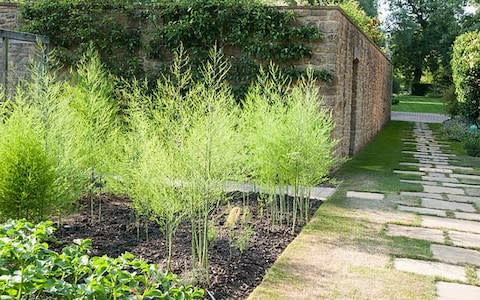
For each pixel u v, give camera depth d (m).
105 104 5.81
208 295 3.15
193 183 3.60
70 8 9.09
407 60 39.50
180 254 3.89
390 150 12.45
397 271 3.76
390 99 23.27
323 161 5.30
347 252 4.18
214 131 3.65
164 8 8.89
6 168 3.70
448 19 36.78
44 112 4.37
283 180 5.14
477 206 6.29
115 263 2.07
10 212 3.76
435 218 5.57
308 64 8.41
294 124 5.11
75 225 4.59
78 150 4.34
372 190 7.16
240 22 8.52
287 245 4.39
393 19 38.28
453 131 15.78
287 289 3.29
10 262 2.31
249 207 5.74
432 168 9.65
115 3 9.02
